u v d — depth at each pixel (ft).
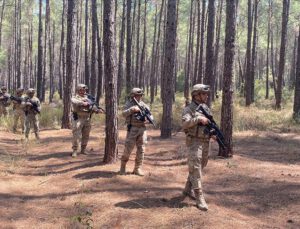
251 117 58.08
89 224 17.42
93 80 88.33
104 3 26.37
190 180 19.63
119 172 24.93
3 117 54.95
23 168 28.22
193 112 18.53
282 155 33.32
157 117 57.31
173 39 41.34
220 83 178.09
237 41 130.00
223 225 17.02
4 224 17.80
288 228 17.61
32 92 41.47
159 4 139.44
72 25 49.65
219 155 31.01
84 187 22.34
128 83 79.41
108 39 26.58
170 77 41.65
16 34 141.79
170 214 18.10
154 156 32.27
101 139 40.09
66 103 50.08
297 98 61.72
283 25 78.13
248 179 24.95
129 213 18.34
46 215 18.85
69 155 32.04
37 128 41.75
